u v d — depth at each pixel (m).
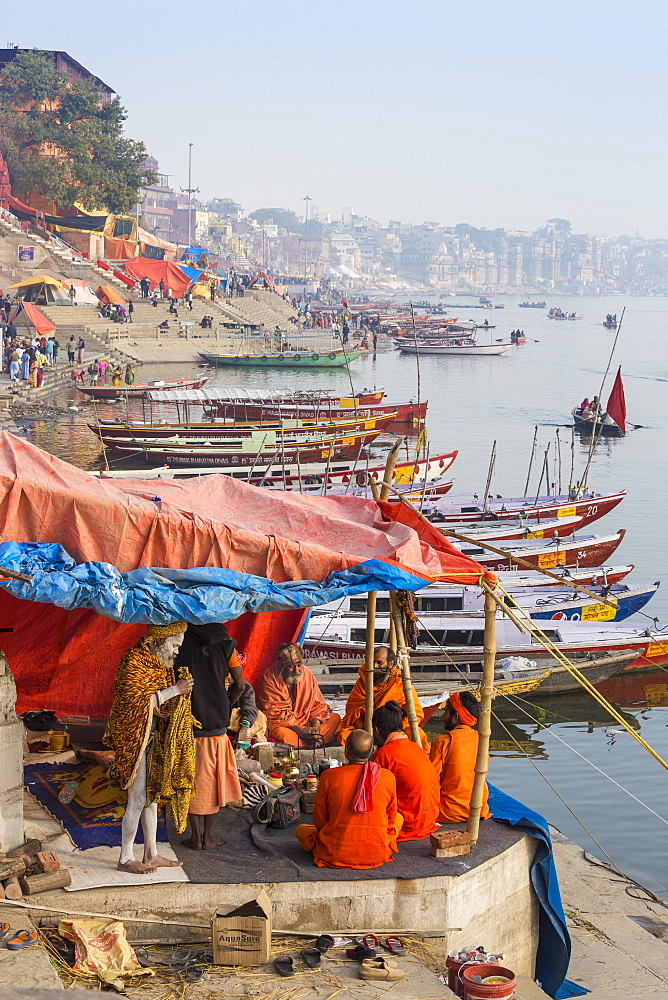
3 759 7.57
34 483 7.51
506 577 23.36
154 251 114.31
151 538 7.78
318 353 75.56
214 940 7.22
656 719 18.95
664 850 13.72
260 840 8.27
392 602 10.21
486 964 7.36
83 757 9.61
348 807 7.86
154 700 7.58
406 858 8.09
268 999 6.80
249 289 116.81
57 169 95.38
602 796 15.51
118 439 38.19
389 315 160.12
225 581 7.84
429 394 67.81
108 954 7.05
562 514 29.70
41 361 57.84
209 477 9.92
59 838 8.03
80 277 87.12
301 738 10.88
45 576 7.33
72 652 9.47
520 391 71.25
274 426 40.94
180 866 7.78
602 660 19.41
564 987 8.70
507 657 19.23
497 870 8.28
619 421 42.03
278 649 11.06
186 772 7.64
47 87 97.19
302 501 10.04
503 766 16.70
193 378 66.31
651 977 8.87
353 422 43.47
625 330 179.38
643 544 31.25
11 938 6.82
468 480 40.31
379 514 9.73
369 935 7.67
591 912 10.17
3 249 83.94
